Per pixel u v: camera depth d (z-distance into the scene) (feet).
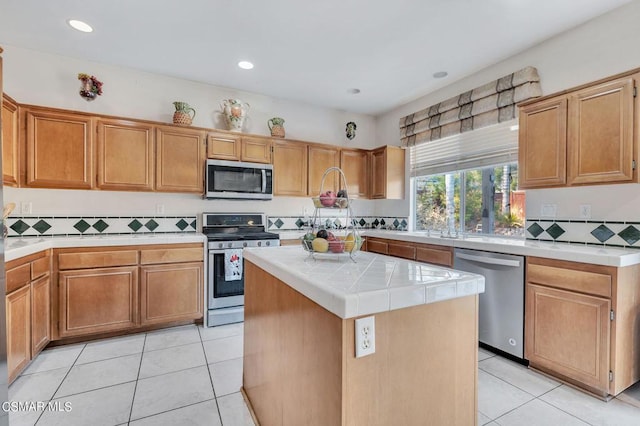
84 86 9.48
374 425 3.31
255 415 5.62
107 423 5.49
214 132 11.12
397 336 3.45
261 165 11.80
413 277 3.87
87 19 7.91
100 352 8.19
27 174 8.66
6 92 9.18
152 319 9.41
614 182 6.60
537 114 7.95
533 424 5.55
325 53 9.58
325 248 4.88
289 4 7.29
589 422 5.58
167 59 10.02
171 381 6.86
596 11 7.53
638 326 6.37
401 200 14.34
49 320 8.18
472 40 8.79
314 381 3.65
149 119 11.00
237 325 10.33
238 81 11.68
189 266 9.91
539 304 7.14
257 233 11.69
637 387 6.61
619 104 6.50
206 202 11.91
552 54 8.66
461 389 4.01
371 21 7.93
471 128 10.80
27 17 7.82
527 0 7.09
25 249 6.93
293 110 13.73
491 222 10.74
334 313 3.13
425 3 7.22
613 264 5.97
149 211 11.02
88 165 9.33
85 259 8.60
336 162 13.71
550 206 8.67
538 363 7.21
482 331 8.39
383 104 14.10
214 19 7.90
